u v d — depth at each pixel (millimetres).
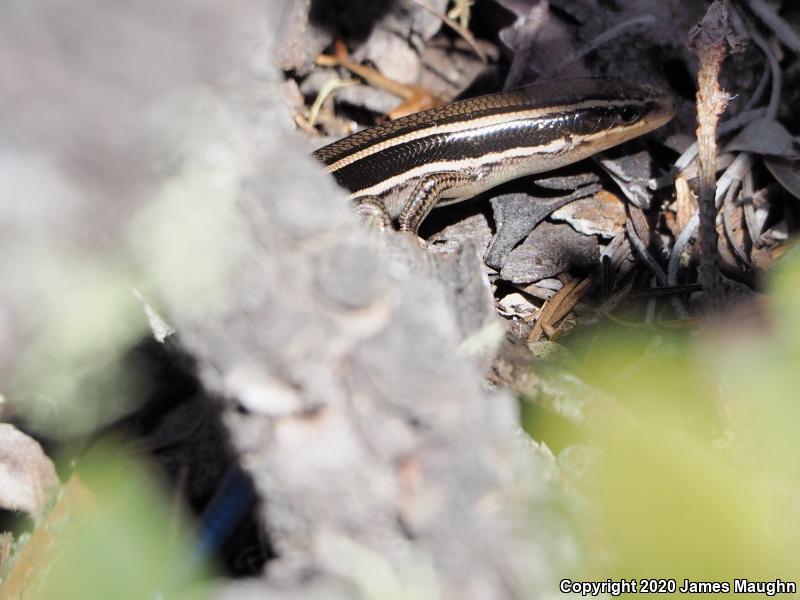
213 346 113
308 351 109
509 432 127
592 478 137
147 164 100
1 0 89
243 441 123
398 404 111
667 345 160
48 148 96
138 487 141
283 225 104
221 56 100
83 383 144
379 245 153
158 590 134
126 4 92
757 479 138
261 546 141
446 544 117
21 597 142
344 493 117
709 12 156
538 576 122
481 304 150
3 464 146
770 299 160
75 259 106
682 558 130
